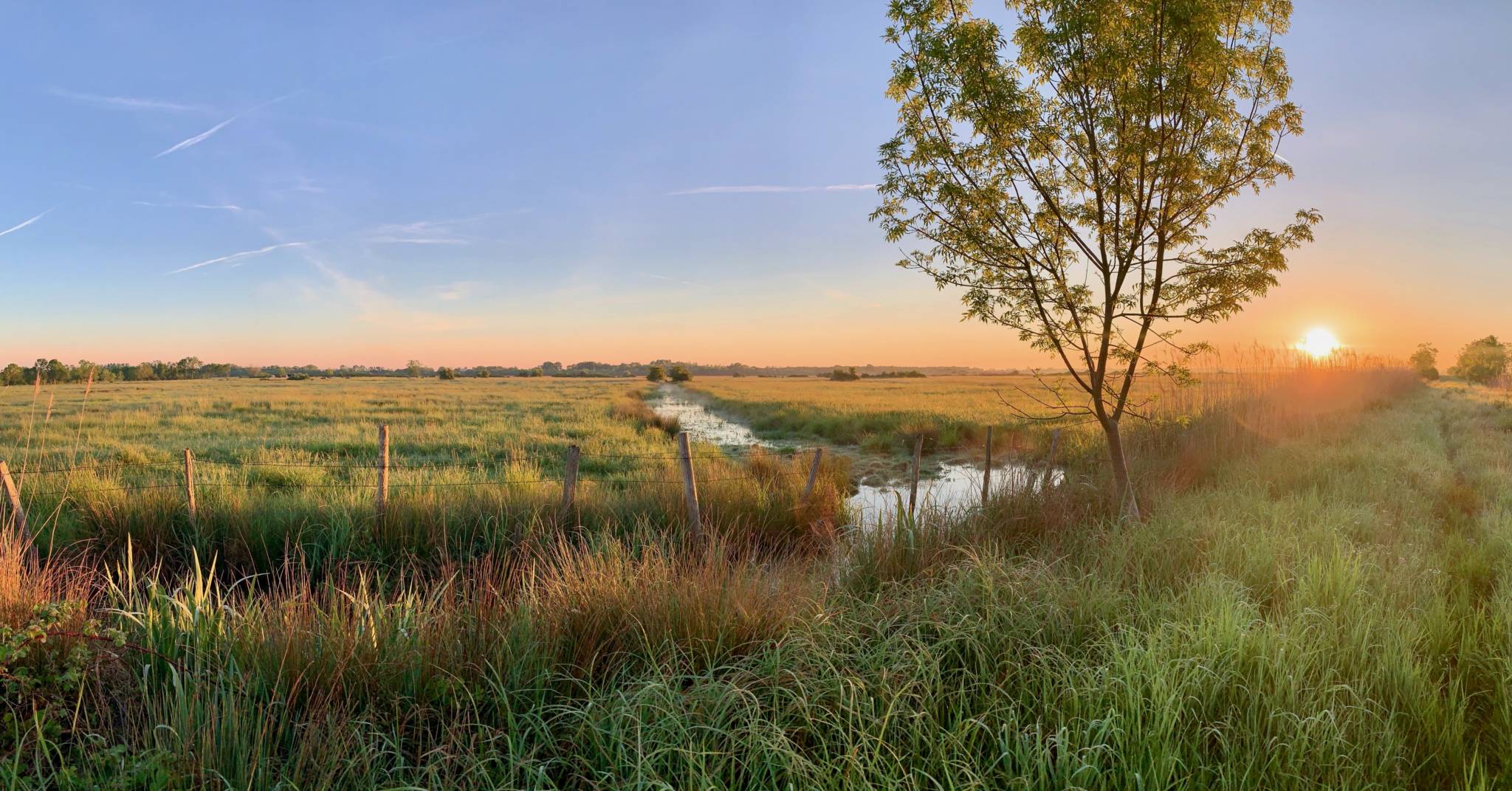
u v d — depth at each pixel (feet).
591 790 9.48
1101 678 10.88
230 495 26.13
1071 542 19.56
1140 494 26.63
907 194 21.99
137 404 100.73
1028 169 21.43
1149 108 18.97
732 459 45.80
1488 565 17.70
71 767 8.80
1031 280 21.81
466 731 10.55
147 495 25.02
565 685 11.75
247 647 12.12
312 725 9.73
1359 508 23.62
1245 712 10.23
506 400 131.13
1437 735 9.95
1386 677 11.12
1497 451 37.68
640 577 15.12
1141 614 13.11
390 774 9.37
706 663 12.35
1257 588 15.64
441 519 24.76
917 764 9.57
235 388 174.19
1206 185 20.81
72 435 59.31
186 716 9.62
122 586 17.99
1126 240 20.90
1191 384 22.57
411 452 53.36
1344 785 8.56
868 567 18.34
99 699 10.80
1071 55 19.70
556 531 23.85
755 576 15.42
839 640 12.51
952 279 23.07
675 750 9.39
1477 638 12.62
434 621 13.24
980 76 19.70
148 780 8.88
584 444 57.62
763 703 10.87
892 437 64.28
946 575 16.06
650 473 36.09
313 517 24.39
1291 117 20.30
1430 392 102.94
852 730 9.81
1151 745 9.12
